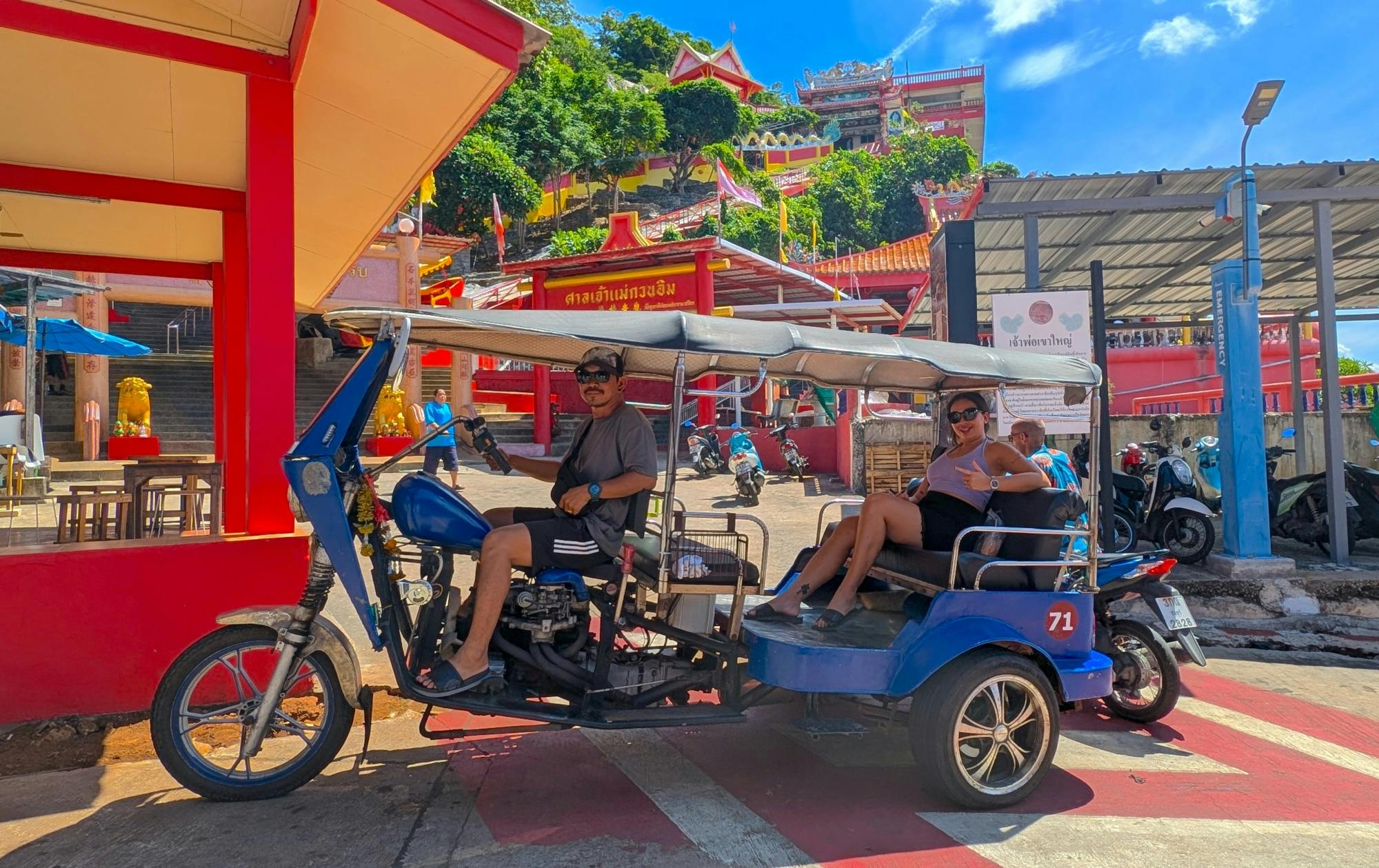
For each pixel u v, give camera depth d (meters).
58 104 5.62
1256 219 7.42
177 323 23.14
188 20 4.82
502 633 3.78
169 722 3.52
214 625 4.70
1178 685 4.79
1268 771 4.20
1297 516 8.83
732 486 14.24
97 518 6.28
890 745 4.48
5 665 4.36
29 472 11.22
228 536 4.92
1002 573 4.08
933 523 4.43
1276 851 3.33
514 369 24.23
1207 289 11.84
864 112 89.88
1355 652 6.34
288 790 3.68
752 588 3.86
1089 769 4.21
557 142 52.12
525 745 4.36
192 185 6.93
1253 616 7.16
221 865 3.08
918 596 4.40
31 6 4.49
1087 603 4.14
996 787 3.72
